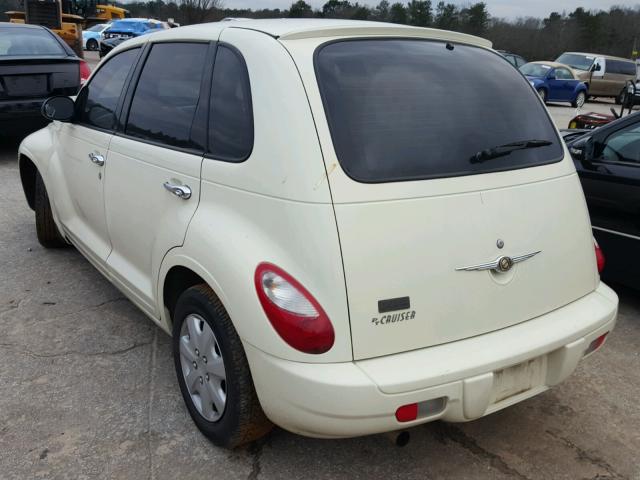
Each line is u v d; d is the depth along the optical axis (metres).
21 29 8.29
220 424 2.52
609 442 2.80
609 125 4.16
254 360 2.18
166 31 3.23
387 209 2.13
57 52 8.20
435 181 2.26
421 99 2.42
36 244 5.05
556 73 21.38
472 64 2.72
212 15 35.47
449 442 2.76
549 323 2.44
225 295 2.23
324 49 2.37
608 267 4.17
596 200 4.15
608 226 4.10
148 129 3.04
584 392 3.20
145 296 3.02
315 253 2.05
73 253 4.89
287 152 2.16
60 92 7.82
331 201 2.08
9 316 3.79
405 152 2.26
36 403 2.92
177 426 2.79
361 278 2.06
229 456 2.61
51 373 3.18
